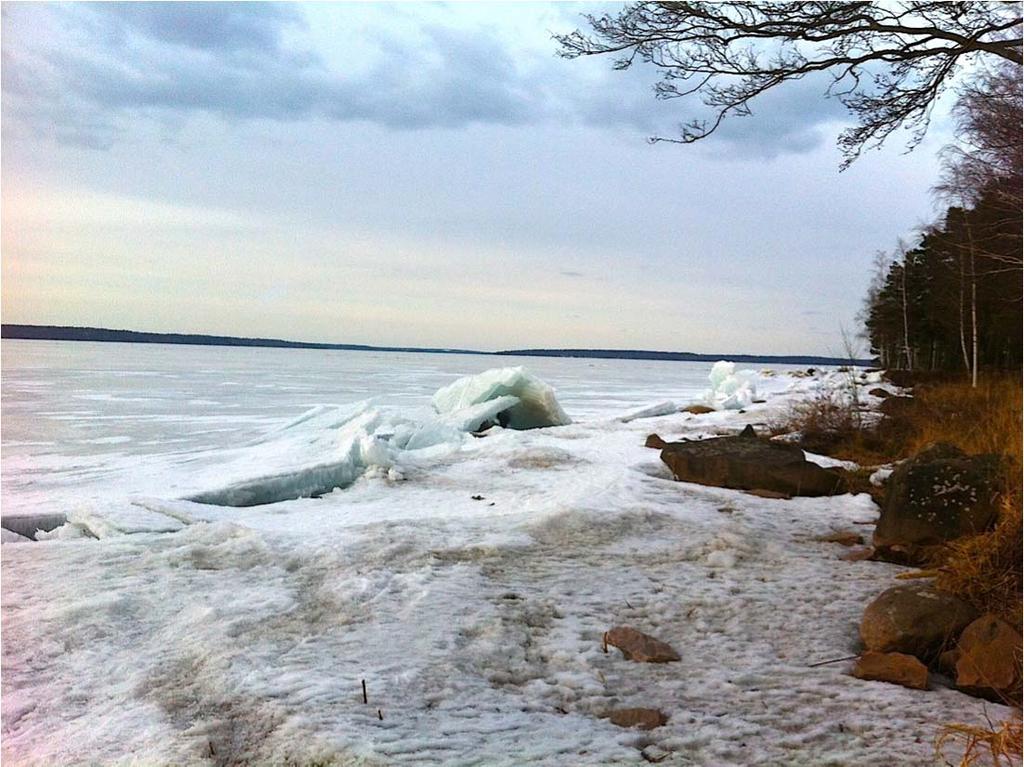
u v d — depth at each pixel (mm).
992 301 35781
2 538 8453
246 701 3936
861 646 4973
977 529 6809
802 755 3422
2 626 5133
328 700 3898
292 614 5383
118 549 7051
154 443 20703
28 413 29250
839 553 7387
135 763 3410
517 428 23703
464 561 6797
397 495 10773
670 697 4148
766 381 47844
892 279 55844
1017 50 7562
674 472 11703
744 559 7078
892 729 3713
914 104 8398
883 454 13930
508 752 3387
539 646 4891
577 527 8000
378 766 3227
